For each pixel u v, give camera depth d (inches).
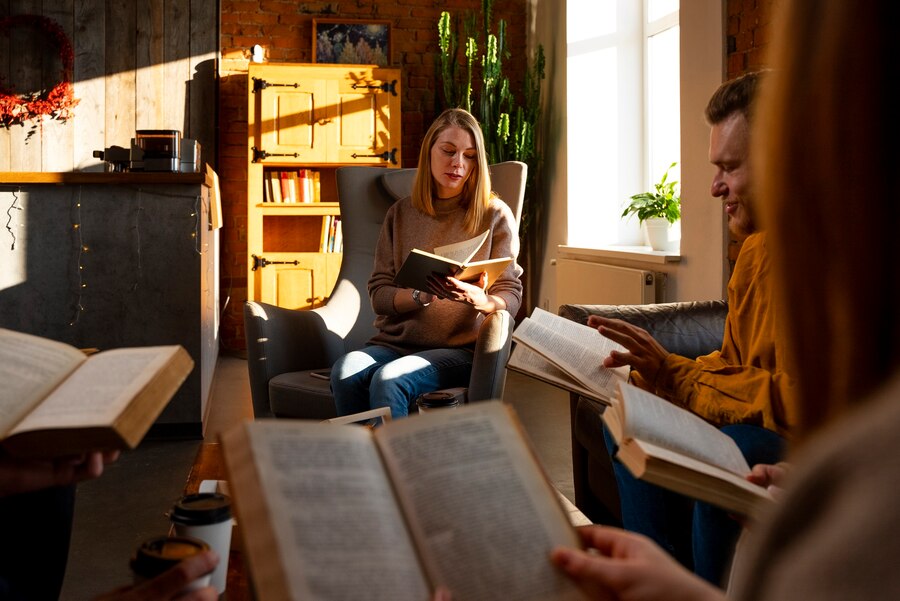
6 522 41.6
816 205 12.7
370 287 106.5
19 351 36.2
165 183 132.4
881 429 9.9
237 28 228.7
